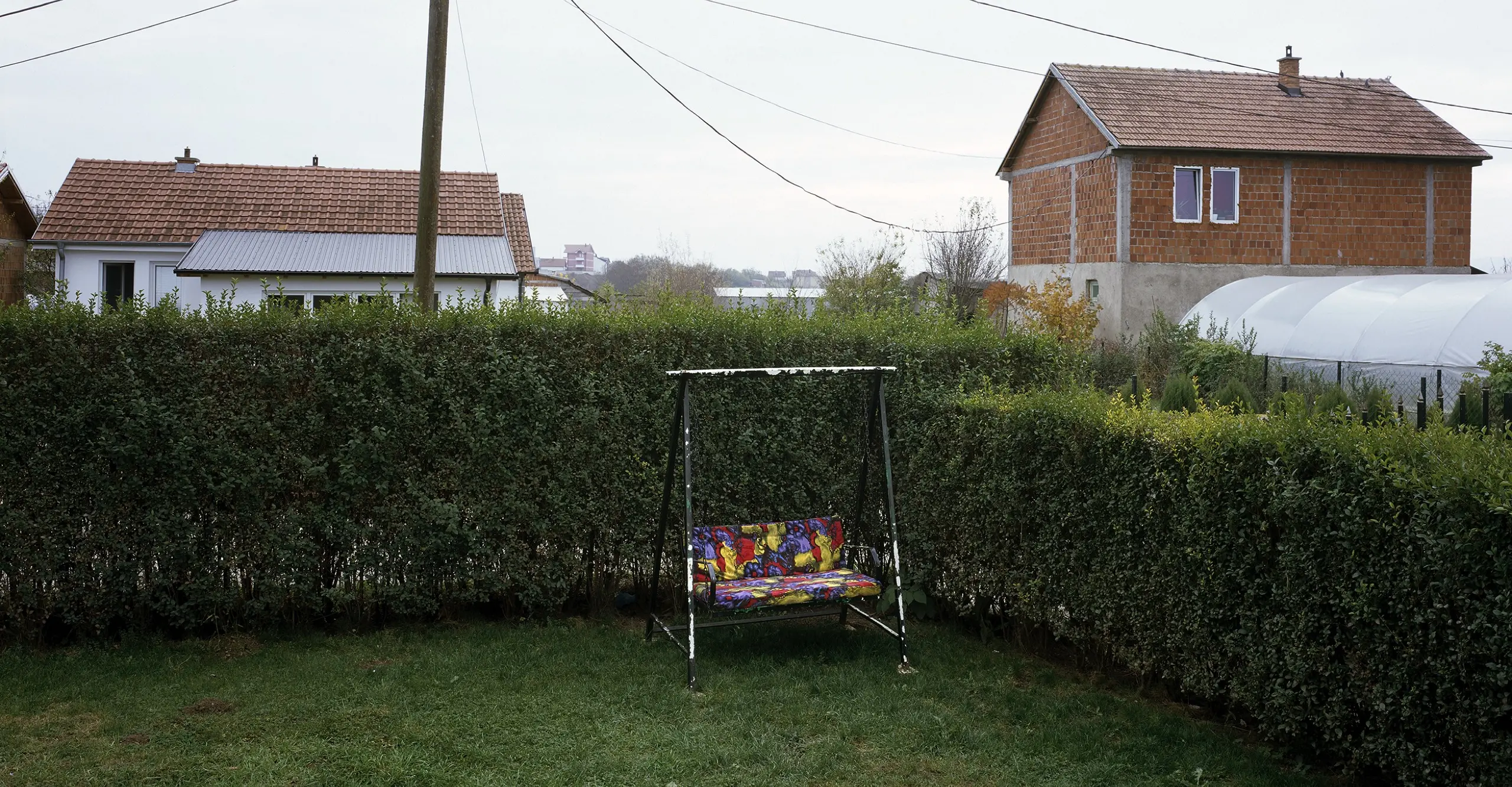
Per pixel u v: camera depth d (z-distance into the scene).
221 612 7.62
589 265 122.81
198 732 5.91
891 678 7.04
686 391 7.32
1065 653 7.50
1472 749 4.46
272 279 22.16
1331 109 29.88
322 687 6.65
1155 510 6.19
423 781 5.31
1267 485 5.40
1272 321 23.97
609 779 5.37
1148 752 5.77
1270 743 5.88
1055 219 31.12
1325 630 5.12
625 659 7.34
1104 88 29.27
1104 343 26.47
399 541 7.80
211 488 7.36
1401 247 29.20
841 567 8.02
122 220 26.52
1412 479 4.62
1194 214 28.16
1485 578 4.37
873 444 8.74
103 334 7.21
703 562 7.53
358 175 29.98
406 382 7.72
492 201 28.92
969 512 7.82
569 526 8.16
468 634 7.88
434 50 11.98
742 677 7.02
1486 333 19.03
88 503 7.23
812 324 8.96
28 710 6.20
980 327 9.12
